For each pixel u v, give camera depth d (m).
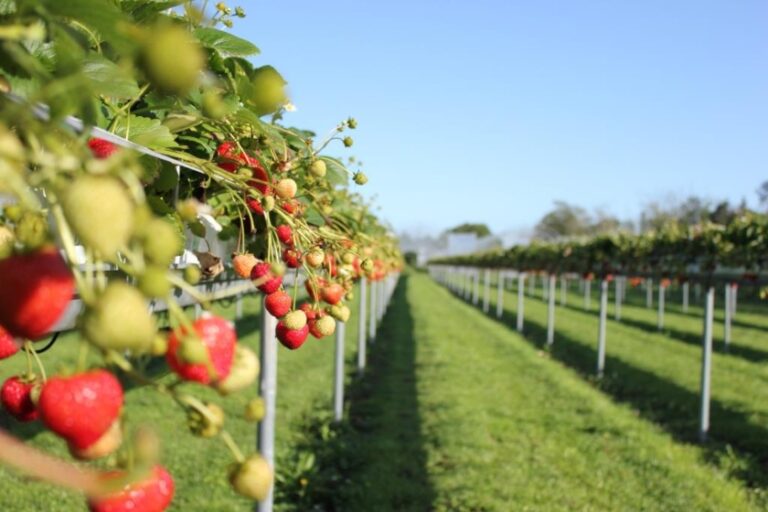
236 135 1.87
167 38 0.48
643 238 13.91
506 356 13.53
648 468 6.69
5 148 0.52
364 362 12.60
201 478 5.96
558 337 17.05
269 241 1.71
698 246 11.12
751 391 10.39
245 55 1.64
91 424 0.61
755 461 7.14
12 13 0.78
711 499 5.90
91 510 0.66
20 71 0.89
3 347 0.90
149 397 8.44
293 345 1.60
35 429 6.41
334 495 6.04
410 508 5.81
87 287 0.53
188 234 1.99
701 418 7.94
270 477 0.67
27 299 0.56
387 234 8.54
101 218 0.47
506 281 44.91
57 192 0.53
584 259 16.42
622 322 20.53
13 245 0.59
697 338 16.77
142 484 0.66
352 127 2.16
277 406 8.83
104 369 0.63
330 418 8.31
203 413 0.65
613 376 11.78
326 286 1.92
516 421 8.41
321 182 2.28
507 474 6.48
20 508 4.99
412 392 10.38
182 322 0.61
